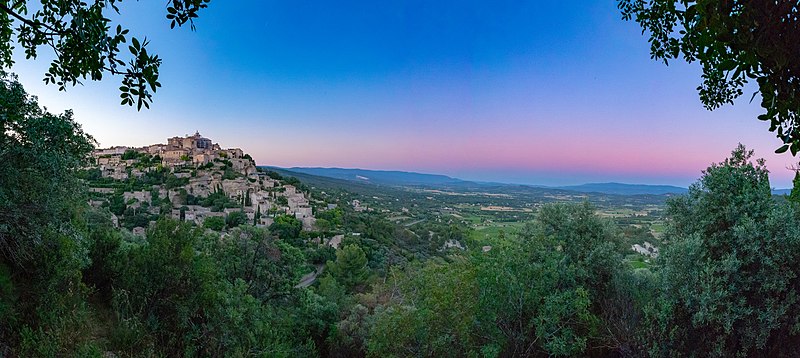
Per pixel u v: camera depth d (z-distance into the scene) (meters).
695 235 8.98
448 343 10.51
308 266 45.72
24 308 7.79
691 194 9.80
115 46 2.68
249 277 18.33
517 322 11.09
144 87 2.77
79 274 9.59
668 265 9.03
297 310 18.33
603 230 12.40
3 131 7.32
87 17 2.70
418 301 11.87
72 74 3.12
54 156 7.91
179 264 10.99
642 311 10.12
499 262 11.08
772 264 8.05
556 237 12.61
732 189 9.27
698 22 1.92
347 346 16.98
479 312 10.62
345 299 24.70
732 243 8.86
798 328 8.07
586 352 11.09
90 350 7.66
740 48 1.85
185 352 10.03
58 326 7.81
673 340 8.57
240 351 10.82
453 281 10.97
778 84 1.81
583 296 10.17
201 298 11.05
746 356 8.45
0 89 6.95
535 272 11.12
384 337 10.70
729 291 8.30
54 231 8.91
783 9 1.67
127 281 10.59
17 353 6.91
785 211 8.26
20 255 8.09
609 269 11.62
